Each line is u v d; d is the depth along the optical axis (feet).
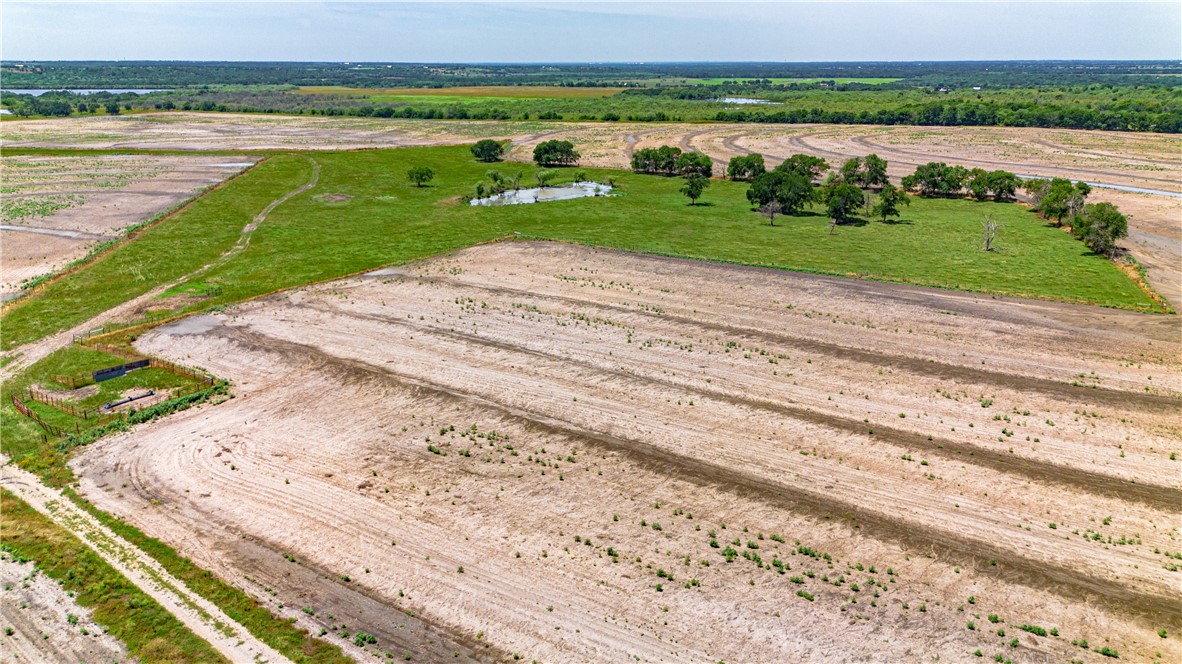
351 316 180.14
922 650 83.87
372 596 92.32
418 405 138.10
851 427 128.88
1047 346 158.71
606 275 209.15
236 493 113.09
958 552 98.94
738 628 87.20
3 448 126.31
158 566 97.50
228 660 82.48
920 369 149.18
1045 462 118.32
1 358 159.43
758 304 185.47
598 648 84.43
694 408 135.74
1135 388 140.36
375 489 113.70
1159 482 112.88
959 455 120.37
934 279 204.13
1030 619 88.22
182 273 213.46
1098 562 96.89
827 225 272.10
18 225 261.85
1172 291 194.18
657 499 110.52
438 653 83.76
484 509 108.58
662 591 92.89
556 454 122.01
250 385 147.84
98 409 138.10
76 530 104.73
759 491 111.86
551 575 95.61
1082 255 229.04
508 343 163.53
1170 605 89.76
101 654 83.82
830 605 90.22
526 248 237.66
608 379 146.72
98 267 217.36
